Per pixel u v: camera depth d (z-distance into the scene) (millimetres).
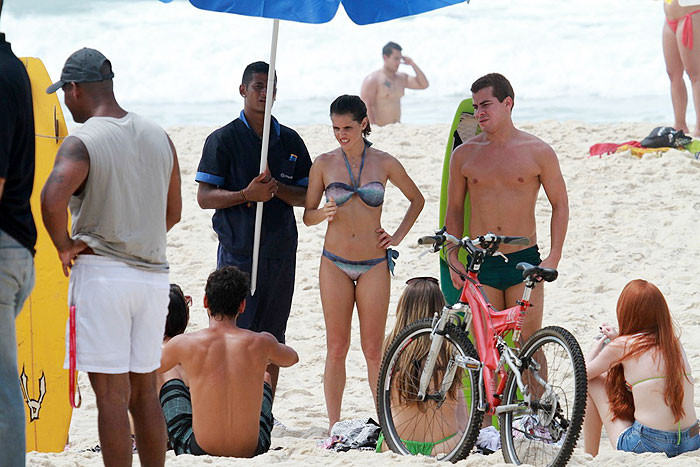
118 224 11820
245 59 72062
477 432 14562
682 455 15672
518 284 17766
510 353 14281
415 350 15852
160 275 12344
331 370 18672
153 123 12430
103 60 12227
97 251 11828
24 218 10773
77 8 83875
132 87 68250
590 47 70062
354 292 18719
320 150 37000
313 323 25422
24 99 10555
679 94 37469
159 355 12523
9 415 10547
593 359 16656
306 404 20844
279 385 22000
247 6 16000
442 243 15547
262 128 18891
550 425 13781
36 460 13852
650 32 72812
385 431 15961
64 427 17000
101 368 11766
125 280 11867
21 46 78062
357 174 18422
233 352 16141
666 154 34812
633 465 14328
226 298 16375
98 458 14492
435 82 67375
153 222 12180
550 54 69750
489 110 17625
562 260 28703
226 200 18438
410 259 29391
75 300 11828
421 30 75500
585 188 33062
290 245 19188
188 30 77000
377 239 18453
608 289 26984
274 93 18453
